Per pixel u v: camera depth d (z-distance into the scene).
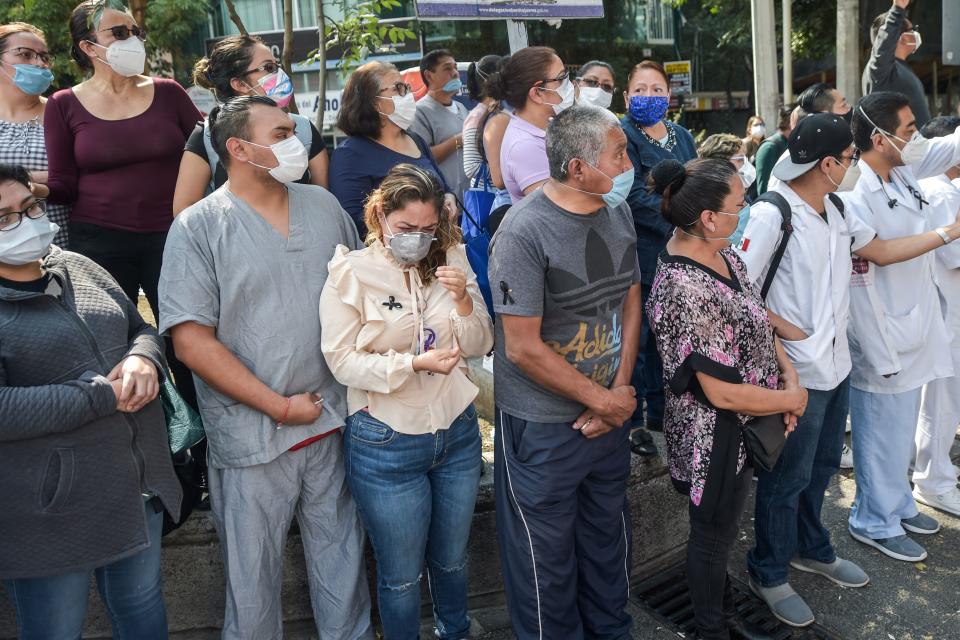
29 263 2.08
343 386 2.55
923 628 3.06
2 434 1.94
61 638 2.19
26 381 2.05
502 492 2.65
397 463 2.44
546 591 2.60
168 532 2.59
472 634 3.05
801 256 2.91
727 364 2.49
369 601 2.72
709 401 2.55
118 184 2.98
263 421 2.38
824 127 2.79
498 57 3.92
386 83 3.05
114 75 2.98
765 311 2.66
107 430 2.12
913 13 16.78
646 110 3.40
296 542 2.97
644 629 3.07
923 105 4.93
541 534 2.57
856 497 3.66
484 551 3.17
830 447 3.20
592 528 2.75
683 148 3.67
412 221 2.30
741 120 19.94
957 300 3.83
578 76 3.80
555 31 16.19
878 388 3.42
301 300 2.41
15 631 2.89
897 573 3.41
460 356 2.45
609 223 2.49
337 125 3.19
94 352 2.16
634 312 2.75
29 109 3.33
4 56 3.14
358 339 2.36
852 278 3.35
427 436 2.45
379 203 2.33
